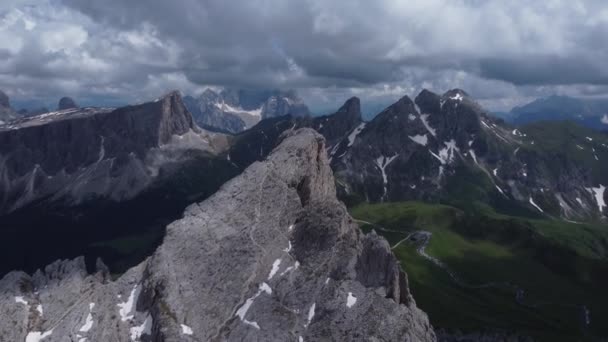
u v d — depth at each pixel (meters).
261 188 101.81
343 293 81.31
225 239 92.00
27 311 84.12
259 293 83.75
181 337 74.88
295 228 96.38
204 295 83.38
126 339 79.12
